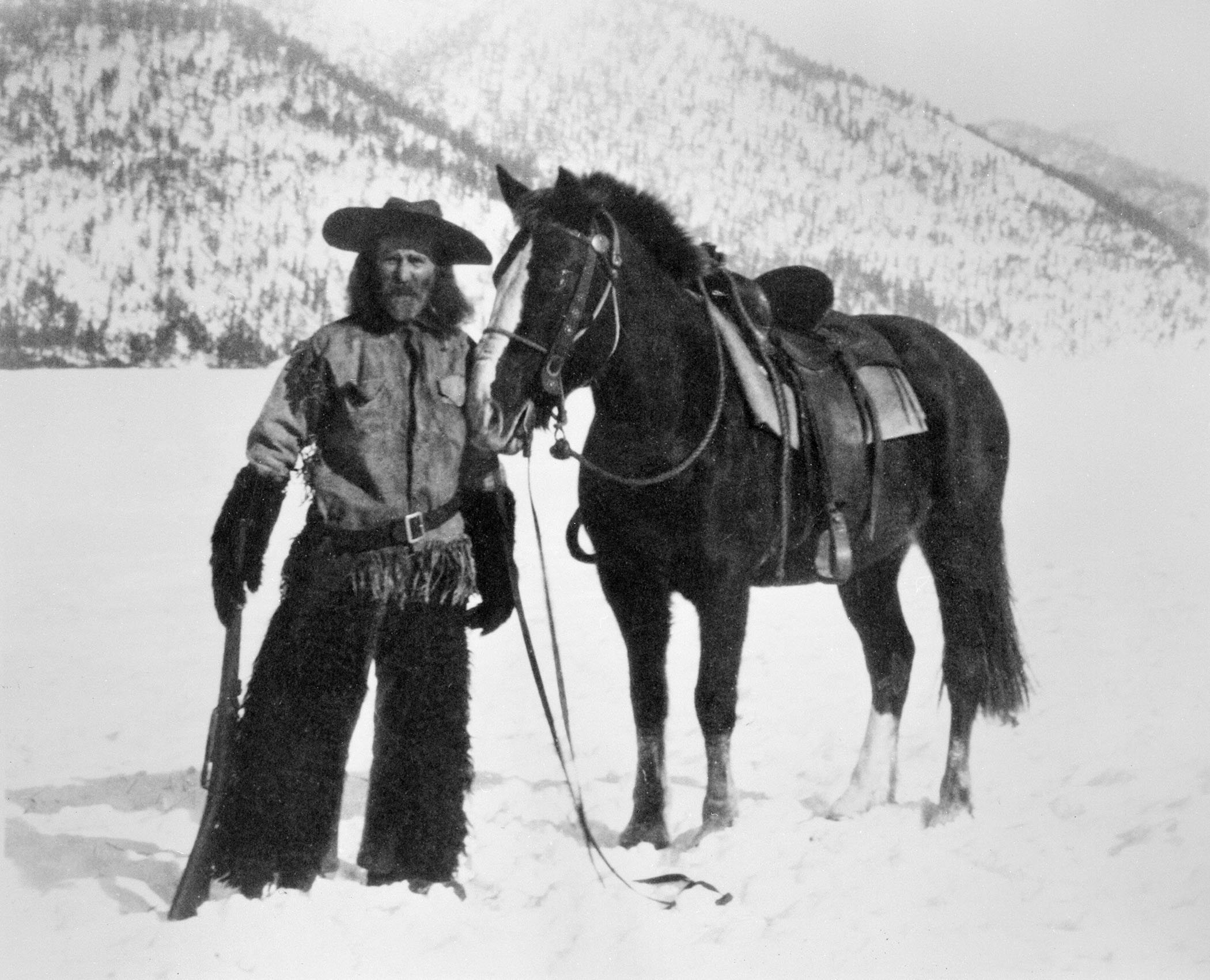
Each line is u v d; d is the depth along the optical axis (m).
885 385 4.70
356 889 3.41
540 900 3.63
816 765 5.19
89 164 101.81
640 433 3.97
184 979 2.98
